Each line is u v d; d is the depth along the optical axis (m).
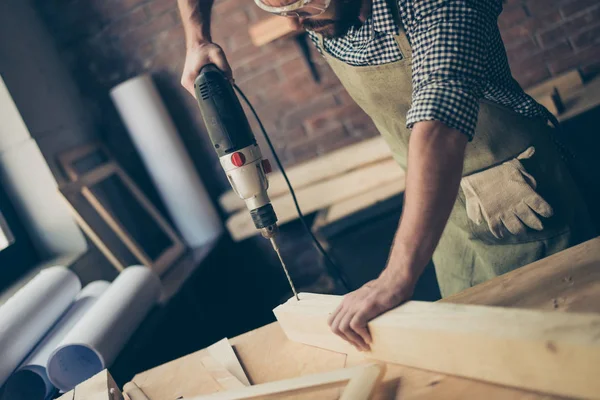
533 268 1.09
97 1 3.19
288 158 3.30
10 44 2.86
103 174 2.99
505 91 1.23
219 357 1.29
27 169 2.76
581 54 3.02
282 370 1.17
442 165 0.96
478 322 0.87
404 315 0.98
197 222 3.17
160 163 3.13
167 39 3.22
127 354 2.06
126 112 3.10
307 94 3.21
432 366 0.96
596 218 2.09
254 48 3.18
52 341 1.92
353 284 2.91
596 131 2.68
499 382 0.87
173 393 1.23
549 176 1.31
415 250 1.00
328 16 1.23
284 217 3.05
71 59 3.26
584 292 0.95
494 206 1.31
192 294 2.78
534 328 0.81
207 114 1.24
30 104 2.83
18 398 1.80
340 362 1.12
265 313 3.28
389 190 2.82
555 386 0.80
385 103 1.36
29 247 2.79
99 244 2.72
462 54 0.97
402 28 1.14
